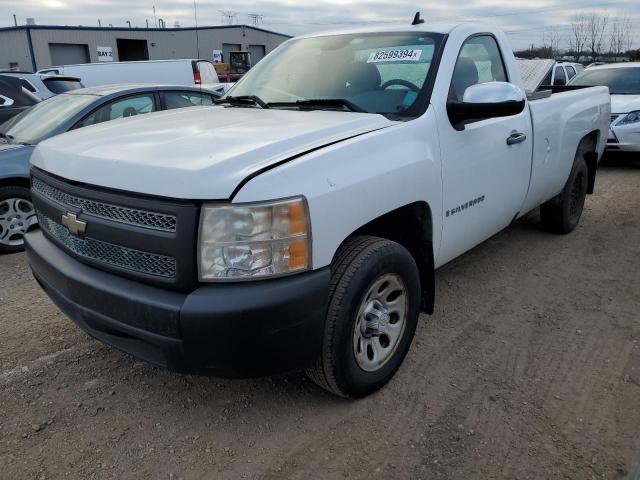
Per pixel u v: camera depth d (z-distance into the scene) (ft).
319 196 7.66
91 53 132.05
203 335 7.22
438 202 10.29
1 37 129.90
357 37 12.39
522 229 19.26
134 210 7.64
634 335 11.88
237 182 7.18
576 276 15.16
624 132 29.55
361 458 8.25
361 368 9.18
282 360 7.69
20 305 13.52
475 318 12.67
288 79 12.26
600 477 7.88
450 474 7.94
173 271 7.42
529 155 13.65
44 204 9.40
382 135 9.11
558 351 11.24
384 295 9.41
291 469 8.04
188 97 22.62
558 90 20.58
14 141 18.57
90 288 8.07
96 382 10.14
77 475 7.89
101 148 8.66
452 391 9.87
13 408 9.36
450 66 10.93
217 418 9.16
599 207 22.31
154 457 8.27
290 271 7.48
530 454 8.32
